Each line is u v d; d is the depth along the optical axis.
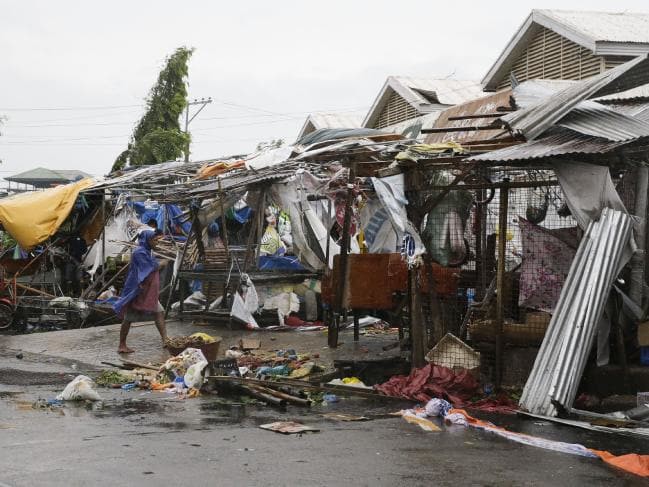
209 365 8.88
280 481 4.84
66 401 7.85
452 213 9.43
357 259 10.66
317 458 5.46
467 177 9.23
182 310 14.28
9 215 16.97
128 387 8.80
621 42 15.91
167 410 7.43
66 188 17.69
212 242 15.96
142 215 18.95
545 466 5.36
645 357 8.31
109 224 18.56
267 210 16.11
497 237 9.87
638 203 8.45
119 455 5.44
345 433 6.37
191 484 4.73
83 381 8.02
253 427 6.59
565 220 9.36
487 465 5.36
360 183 12.20
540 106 8.46
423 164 8.88
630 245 7.71
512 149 8.27
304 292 14.24
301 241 13.59
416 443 6.02
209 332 12.88
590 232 7.68
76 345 11.98
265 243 15.56
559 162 7.89
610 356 8.38
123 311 11.18
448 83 25.14
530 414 7.19
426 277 9.43
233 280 13.47
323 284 11.42
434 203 9.03
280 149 13.50
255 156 14.77
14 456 5.39
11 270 18.03
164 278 16.27
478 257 9.74
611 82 8.85
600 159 7.80
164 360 10.64
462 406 7.83
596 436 6.46
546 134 8.48
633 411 7.13
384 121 26.28
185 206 16.78
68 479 4.79
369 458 5.49
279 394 7.93
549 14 17.59
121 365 10.31
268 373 9.44
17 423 6.64
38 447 5.69
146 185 17.38
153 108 35.41
